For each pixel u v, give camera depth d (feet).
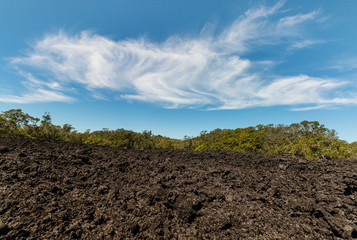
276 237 12.05
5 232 11.35
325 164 27.37
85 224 13.01
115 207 15.28
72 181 19.39
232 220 13.74
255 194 17.76
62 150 31.55
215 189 18.56
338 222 12.98
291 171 25.48
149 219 13.78
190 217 14.17
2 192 15.44
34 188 16.69
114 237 11.96
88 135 71.97
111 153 33.47
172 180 20.75
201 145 83.76
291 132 73.46
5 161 21.88
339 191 17.54
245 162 31.35
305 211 14.76
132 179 20.97
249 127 74.18
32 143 36.40
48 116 58.85
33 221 12.62
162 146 75.20
